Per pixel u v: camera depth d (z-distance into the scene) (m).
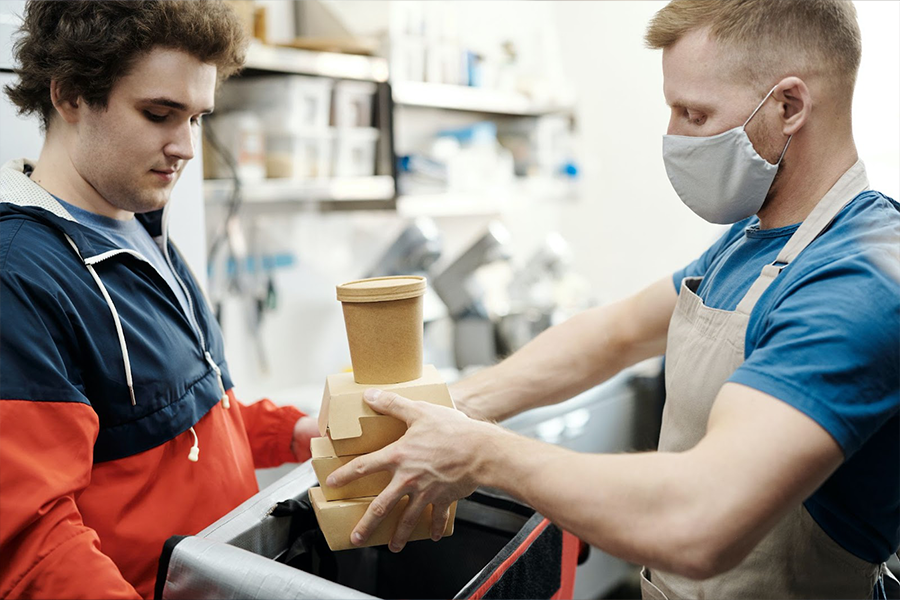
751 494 0.76
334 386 1.02
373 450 0.99
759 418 0.79
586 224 3.86
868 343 0.81
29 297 0.94
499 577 0.93
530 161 3.48
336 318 3.06
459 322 3.08
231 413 1.32
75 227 1.05
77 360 1.00
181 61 1.02
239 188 2.30
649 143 3.60
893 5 1.89
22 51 1.05
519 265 3.70
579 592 2.60
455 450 0.93
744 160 0.99
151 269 1.14
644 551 0.79
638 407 2.83
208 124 2.33
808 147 1.00
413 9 2.81
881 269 0.85
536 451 0.89
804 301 0.86
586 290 3.53
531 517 1.10
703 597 1.07
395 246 2.72
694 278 1.23
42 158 1.12
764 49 0.95
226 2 1.12
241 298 2.69
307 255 2.92
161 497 1.11
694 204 1.08
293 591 0.81
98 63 0.98
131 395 1.05
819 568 1.01
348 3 2.81
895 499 0.99
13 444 0.88
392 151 2.72
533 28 3.63
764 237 1.07
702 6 1.00
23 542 0.87
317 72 2.41
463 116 3.47
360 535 0.98
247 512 1.04
